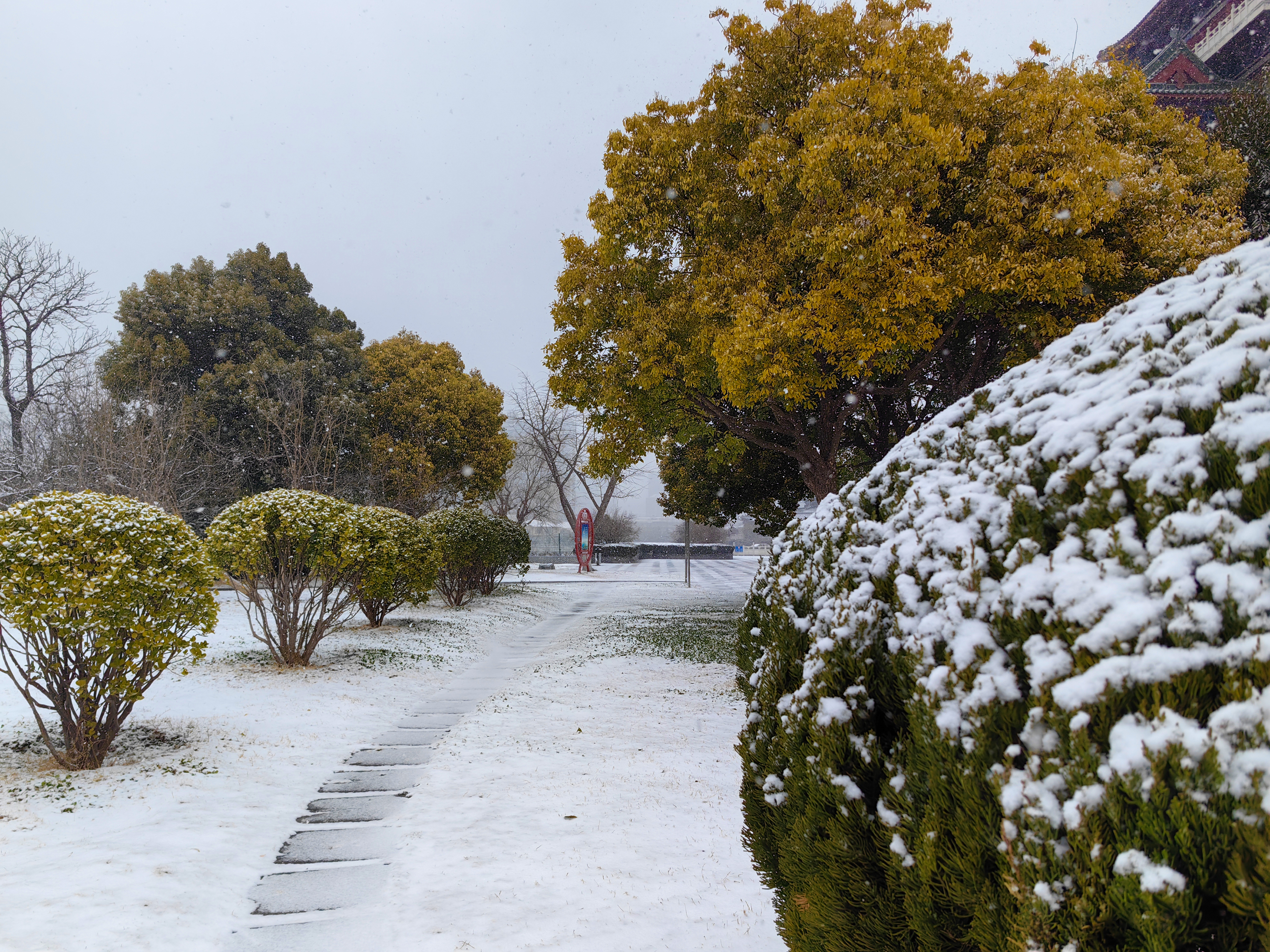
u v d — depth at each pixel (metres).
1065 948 1.47
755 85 12.05
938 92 10.74
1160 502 1.60
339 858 4.73
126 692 6.14
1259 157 15.18
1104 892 1.43
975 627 1.91
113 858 4.43
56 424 20.11
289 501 10.57
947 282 10.20
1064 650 1.63
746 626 4.70
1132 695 1.47
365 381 29.41
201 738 7.16
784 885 2.92
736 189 12.21
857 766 2.29
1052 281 9.64
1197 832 1.32
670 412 13.43
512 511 43.75
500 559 21.41
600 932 3.74
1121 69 13.45
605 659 12.33
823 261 10.12
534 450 42.41
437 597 20.75
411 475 28.05
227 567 10.39
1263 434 1.47
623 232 12.23
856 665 2.41
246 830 5.11
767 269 11.07
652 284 12.70
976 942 1.77
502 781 6.26
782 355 10.14
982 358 13.41
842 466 19.14
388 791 6.07
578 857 4.70
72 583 5.73
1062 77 11.09
